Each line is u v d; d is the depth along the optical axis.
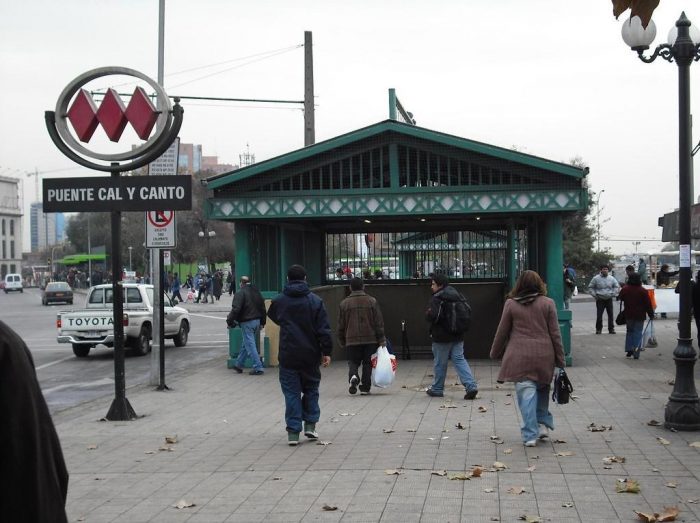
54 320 40.47
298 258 19.23
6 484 2.60
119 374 11.65
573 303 41.12
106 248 113.88
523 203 15.82
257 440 9.73
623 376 14.43
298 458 8.62
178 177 11.39
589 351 18.62
